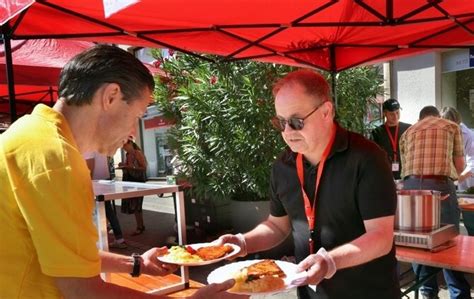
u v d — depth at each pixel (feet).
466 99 23.04
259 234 6.21
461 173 12.45
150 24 7.24
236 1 6.42
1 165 3.23
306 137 5.19
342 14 8.12
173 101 19.67
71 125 3.60
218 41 8.70
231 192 17.90
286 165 5.90
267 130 16.49
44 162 3.16
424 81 23.89
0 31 6.37
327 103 5.25
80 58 3.62
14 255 3.27
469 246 8.03
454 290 10.78
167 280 7.64
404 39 10.25
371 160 5.03
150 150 41.04
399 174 15.55
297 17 7.64
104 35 7.18
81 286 3.22
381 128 16.29
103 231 6.43
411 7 7.71
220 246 5.90
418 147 12.34
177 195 7.46
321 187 5.40
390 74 25.17
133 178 21.97
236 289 4.69
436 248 7.86
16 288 3.26
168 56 19.88
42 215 3.10
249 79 16.25
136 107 3.78
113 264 5.14
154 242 19.75
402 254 7.64
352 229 5.27
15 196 3.15
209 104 17.35
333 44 10.71
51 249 3.10
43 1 5.81
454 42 9.70
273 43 9.86
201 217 19.74
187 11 6.70
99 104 3.57
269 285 4.68
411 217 8.14
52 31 6.75
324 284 5.42
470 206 12.41
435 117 12.65
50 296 3.32
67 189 3.14
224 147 17.12
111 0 4.46
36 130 3.33
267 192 17.12
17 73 11.96
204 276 13.38
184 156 18.86
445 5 7.61
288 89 5.16
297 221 5.83
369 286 5.27
